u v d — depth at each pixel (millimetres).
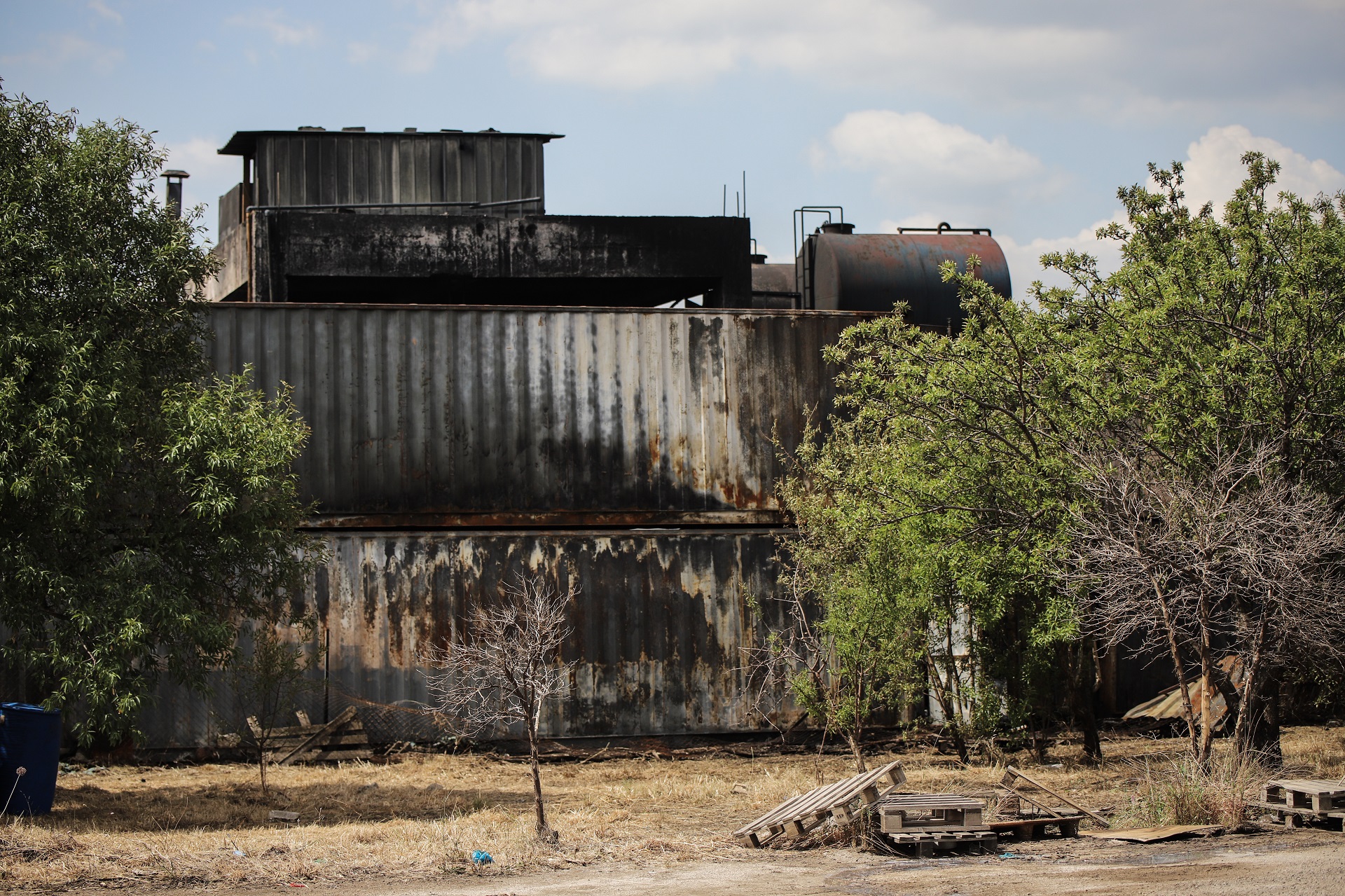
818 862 11094
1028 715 19219
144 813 14492
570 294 29922
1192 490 14406
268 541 15523
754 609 21438
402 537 21500
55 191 14562
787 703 22219
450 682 21000
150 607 14312
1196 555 13633
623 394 22750
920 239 29328
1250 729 14055
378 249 27234
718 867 11016
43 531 14242
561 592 21797
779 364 23281
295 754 20422
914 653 18062
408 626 21359
